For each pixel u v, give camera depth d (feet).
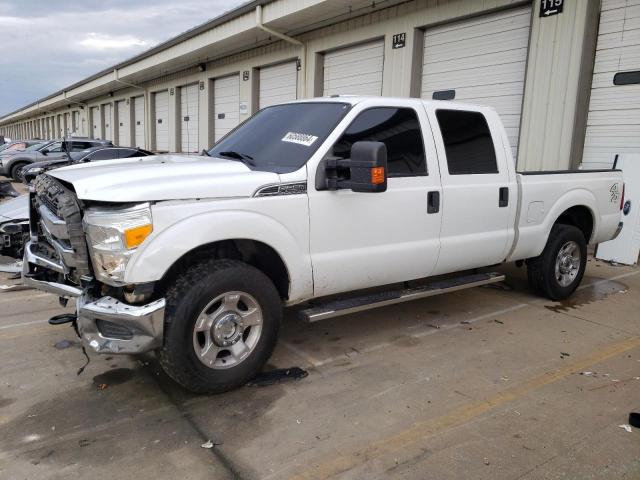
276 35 47.98
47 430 10.36
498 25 33.60
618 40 27.89
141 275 10.34
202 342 11.50
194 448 9.84
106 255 10.41
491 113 16.60
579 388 12.42
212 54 61.67
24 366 13.16
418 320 17.10
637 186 25.41
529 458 9.58
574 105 29.37
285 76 53.78
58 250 12.09
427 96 38.88
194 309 10.92
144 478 8.95
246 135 15.10
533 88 31.27
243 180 11.49
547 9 30.09
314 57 48.44
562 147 30.17
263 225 11.61
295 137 13.44
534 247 17.83
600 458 9.62
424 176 14.39
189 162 12.64
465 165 15.51
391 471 9.17
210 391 11.60
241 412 11.15
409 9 38.58
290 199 12.01
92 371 12.97
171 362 10.91
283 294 12.76
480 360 13.99
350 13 42.04
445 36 37.09
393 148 13.94
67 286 12.21
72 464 9.29
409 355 14.25
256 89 58.34
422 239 14.53
